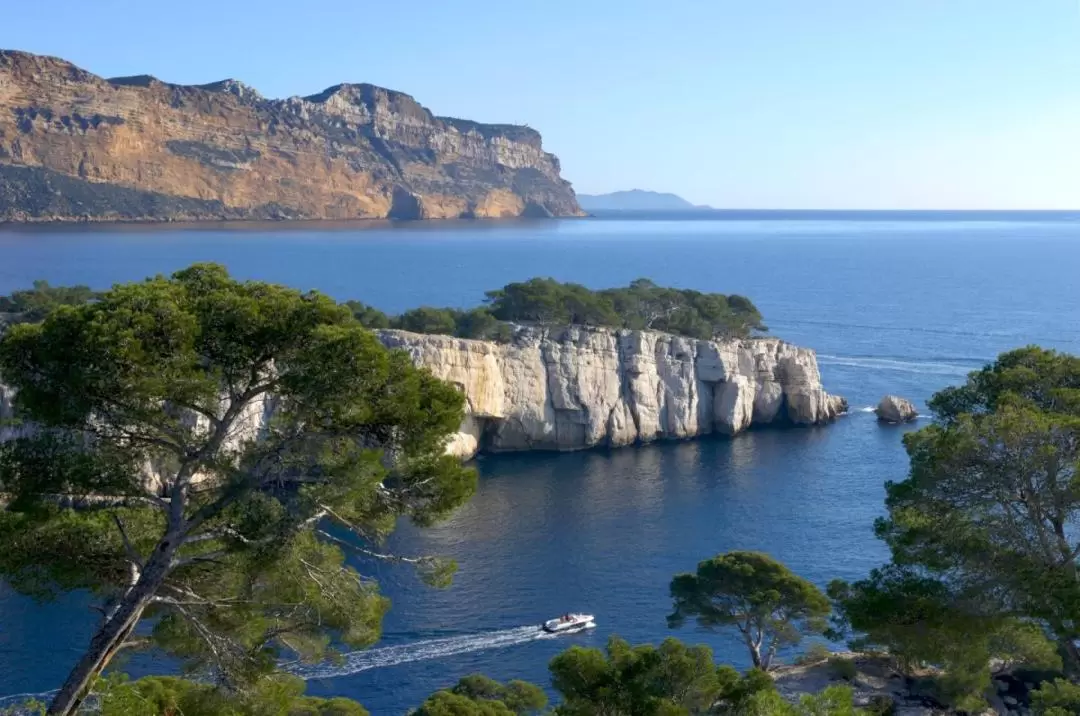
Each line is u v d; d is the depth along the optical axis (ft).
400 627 170.50
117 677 62.34
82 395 58.70
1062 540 72.13
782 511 244.22
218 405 64.64
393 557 67.97
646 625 173.88
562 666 91.66
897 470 287.48
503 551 212.43
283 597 65.00
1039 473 70.49
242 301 61.93
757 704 67.67
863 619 77.77
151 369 58.70
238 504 62.18
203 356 63.00
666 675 90.94
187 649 67.00
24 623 162.09
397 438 65.41
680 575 146.30
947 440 73.67
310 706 105.40
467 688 126.31
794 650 162.20
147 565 60.90
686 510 246.06
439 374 298.97
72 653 152.76
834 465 294.87
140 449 65.05
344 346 60.54
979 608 71.67
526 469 295.07
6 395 187.93
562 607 181.57
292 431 65.92
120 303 60.23
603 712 87.92
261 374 65.41
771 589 135.64
